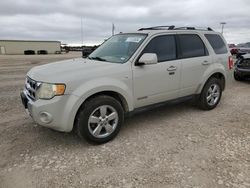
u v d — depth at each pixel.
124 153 3.59
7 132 4.33
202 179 2.95
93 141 3.78
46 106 3.44
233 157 3.45
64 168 3.21
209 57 5.30
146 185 2.85
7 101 6.38
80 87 3.56
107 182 2.92
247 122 4.81
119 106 3.94
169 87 4.64
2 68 15.18
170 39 4.68
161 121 4.88
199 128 4.51
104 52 4.73
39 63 20.05
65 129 3.56
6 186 2.86
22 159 3.44
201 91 5.32
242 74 9.07
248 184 2.85
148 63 4.00
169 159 3.41
